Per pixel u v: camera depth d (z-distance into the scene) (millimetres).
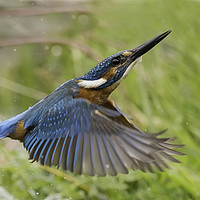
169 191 9883
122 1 14688
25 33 14523
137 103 12156
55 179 10320
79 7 14828
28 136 7797
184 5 14195
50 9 14664
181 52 13117
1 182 10219
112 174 6637
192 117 11570
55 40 14125
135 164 6766
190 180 9922
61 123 7523
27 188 10156
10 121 7996
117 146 6832
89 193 10039
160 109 11898
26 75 13695
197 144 11086
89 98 8016
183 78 12492
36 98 13203
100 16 14703
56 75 13727
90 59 13688
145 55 12938
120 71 8117
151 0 14508
